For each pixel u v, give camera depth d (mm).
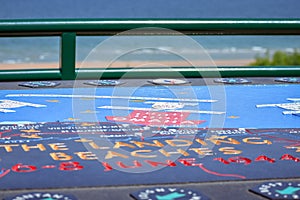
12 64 26750
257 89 5668
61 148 3779
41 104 4910
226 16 45875
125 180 3273
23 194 3059
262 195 3082
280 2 50031
